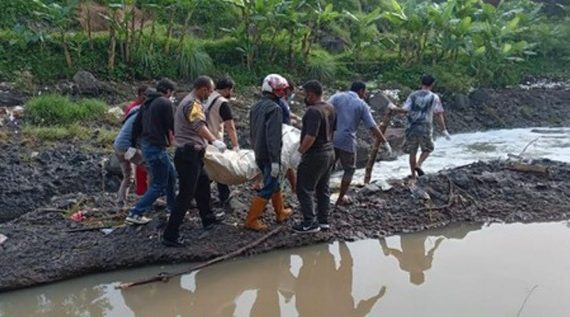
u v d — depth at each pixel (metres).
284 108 7.45
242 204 7.66
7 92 12.27
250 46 15.36
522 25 19.95
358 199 8.10
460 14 17.44
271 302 5.78
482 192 8.42
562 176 8.97
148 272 6.35
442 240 7.27
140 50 14.19
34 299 5.82
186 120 6.32
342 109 7.61
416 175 9.21
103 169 9.60
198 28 16.73
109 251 6.48
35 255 6.39
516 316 5.30
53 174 9.50
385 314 5.43
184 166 6.34
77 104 11.94
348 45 18.33
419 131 8.94
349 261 6.68
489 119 15.75
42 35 13.43
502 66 17.91
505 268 6.37
